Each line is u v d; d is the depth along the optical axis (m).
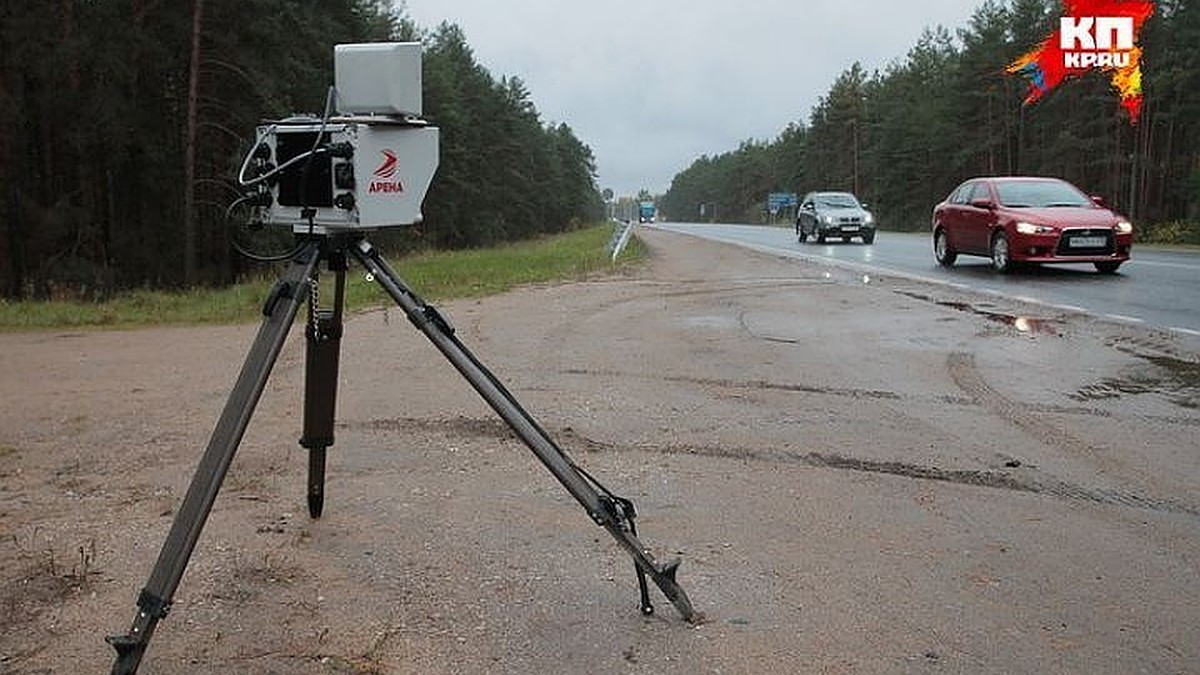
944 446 5.75
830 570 3.86
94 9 25.62
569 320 11.29
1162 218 55.31
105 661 3.06
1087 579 3.80
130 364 8.48
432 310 3.26
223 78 29.03
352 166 3.06
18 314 12.88
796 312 12.01
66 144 27.56
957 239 19.58
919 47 97.81
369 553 3.97
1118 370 8.14
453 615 3.42
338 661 3.08
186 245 27.19
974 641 3.27
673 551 4.05
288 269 3.20
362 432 5.94
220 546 4.01
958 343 9.55
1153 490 4.95
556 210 107.56
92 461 5.30
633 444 5.75
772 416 6.47
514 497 4.73
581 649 3.18
